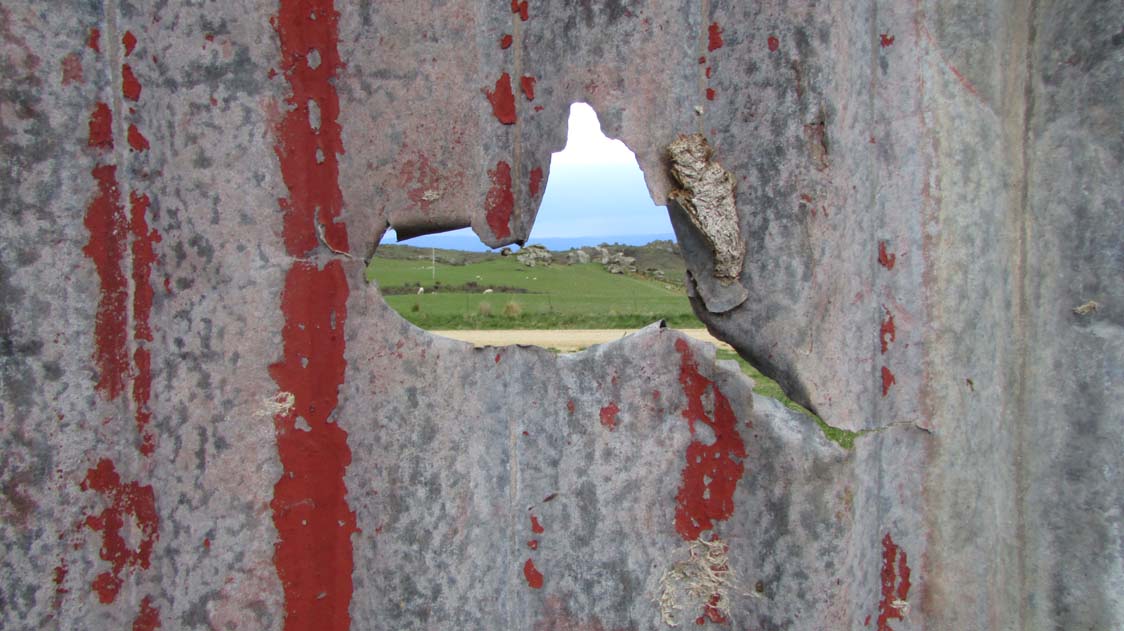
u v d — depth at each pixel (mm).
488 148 1976
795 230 1924
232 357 1871
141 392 1815
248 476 1896
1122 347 1996
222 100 1838
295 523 1938
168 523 1854
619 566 2098
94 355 1763
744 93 1958
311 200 1909
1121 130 1954
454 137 1961
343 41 1917
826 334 1951
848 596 2008
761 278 1964
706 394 2039
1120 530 2029
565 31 2025
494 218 1994
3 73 1644
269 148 1869
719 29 1980
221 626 1898
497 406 2051
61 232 1718
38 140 1687
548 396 2074
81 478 1764
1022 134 2094
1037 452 2133
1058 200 2061
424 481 2018
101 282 1764
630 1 2008
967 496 2154
